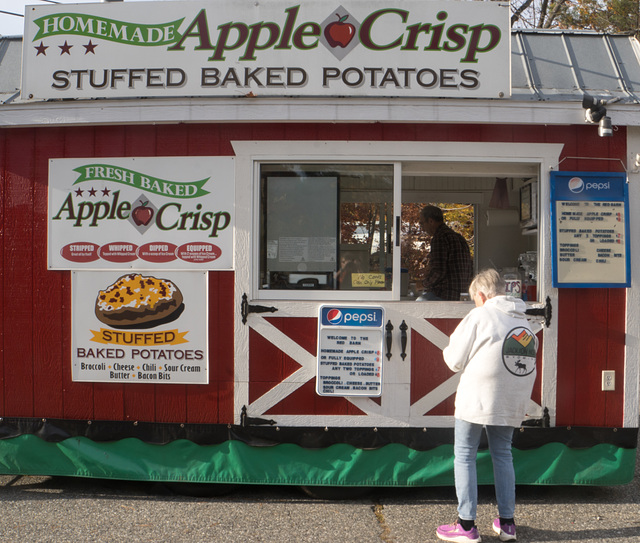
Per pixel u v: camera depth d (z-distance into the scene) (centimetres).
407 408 411
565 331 412
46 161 423
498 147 413
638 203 416
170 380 416
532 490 438
